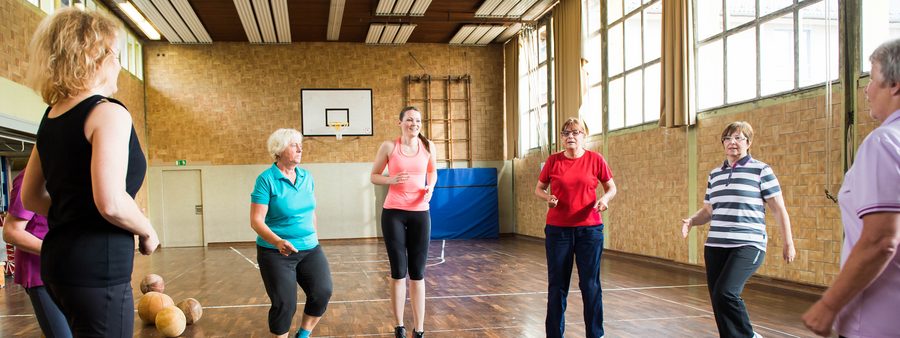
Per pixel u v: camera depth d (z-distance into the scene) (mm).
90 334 1312
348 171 13789
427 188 3668
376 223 13867
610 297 5379
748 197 2955
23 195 1505
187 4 10398
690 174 7312
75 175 1296
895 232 1177
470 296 5629
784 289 5613
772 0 6043
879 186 1197
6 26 7250
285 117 13586
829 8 5254
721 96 6867
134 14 11359
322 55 13734
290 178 3006
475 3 11031
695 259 7227
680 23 7230
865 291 1276
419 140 3688
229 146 13383
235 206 13367
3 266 7117
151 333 4258
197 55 13352
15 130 7418
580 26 9859
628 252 8852
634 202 8656
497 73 14391
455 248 11258
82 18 1337
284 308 2898
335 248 11898
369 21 11984
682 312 4656
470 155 14234
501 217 14344
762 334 3844
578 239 3320
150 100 13172
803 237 5609
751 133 3072
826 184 5324
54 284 1297
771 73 6105
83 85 1322
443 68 14188
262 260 2955
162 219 13203
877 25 4973
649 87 8305
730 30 6664
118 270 1336
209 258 10375
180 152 13250
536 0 10773
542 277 6938
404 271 3670
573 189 3318
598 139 9812
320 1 10703
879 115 1322
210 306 5406
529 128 12906
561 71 10594
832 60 5273
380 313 4895
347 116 13805
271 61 13570
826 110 5289
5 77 7188
